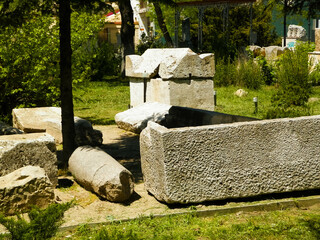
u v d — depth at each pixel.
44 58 12.51
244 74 19.39
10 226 4.62
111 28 40.34
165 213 6.05
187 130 6.09
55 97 13.22
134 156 9.52
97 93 20.28
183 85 13.08
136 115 12.10
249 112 14.01
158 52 14.16
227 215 6.07
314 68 19.02
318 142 6.48
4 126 9.46
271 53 23.88
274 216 5.99
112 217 5.99
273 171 6.38
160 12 26.55
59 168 8.38
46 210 4.68
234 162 6.25
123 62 25.69
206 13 33.00
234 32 31.50
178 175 6.12
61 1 8.08
